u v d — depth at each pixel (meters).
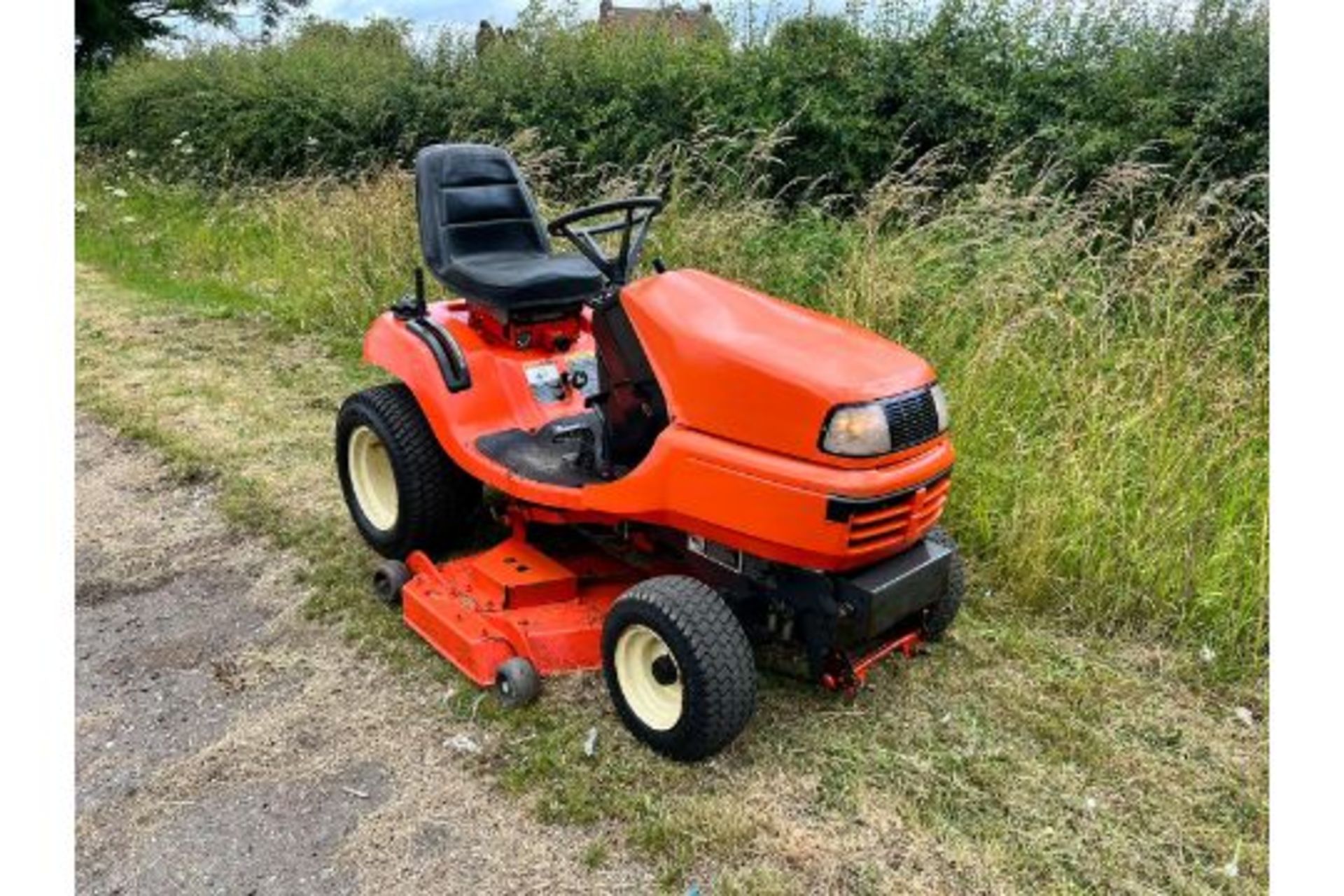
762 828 2.73
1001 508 4.15
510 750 3.03
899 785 2.89
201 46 15.16
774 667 3.32
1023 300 4.87
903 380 2.79
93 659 3.53
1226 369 4.34
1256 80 5.68
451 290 3.87
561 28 9.65
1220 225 4.90
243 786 2.93
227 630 3.69
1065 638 3.64
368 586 3.92
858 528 2.69
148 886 2.60
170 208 11.14
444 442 3.65
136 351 6.71
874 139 7.00
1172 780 2.95
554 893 2.54
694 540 3.12
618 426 3.23
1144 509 3.91
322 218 8.64
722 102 7.70
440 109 10.22
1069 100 6.36
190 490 4.79
